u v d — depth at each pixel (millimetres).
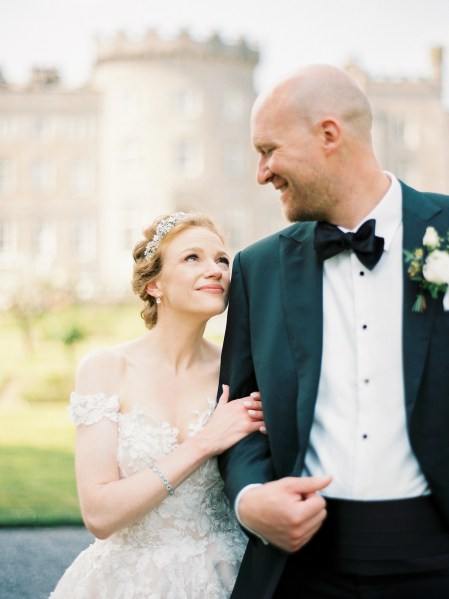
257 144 1892
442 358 1775
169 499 2232
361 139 1873
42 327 19109
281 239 2104
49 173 36531
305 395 1853
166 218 2346
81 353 16984
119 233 36062
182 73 35594
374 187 1902
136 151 35969
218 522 2344
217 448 2076
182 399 2318
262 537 1813
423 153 37469
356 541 1798
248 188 36219
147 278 2326
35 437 8211
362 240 1839
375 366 1831
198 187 35719
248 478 1919
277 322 1976
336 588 1825
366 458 1814
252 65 36344
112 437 2225
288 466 1900
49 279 17703
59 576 3754
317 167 1847
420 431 1766
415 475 1800
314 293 1931
